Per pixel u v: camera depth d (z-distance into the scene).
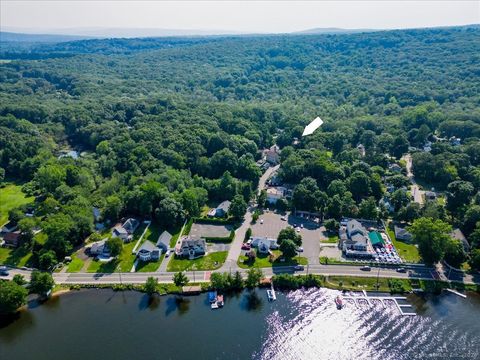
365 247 135.12
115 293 118.88
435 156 194.62
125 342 101.12
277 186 188.38
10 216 150.75
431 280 122.44
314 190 167.00
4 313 110.56
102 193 173.00
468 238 140.00
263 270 126.75
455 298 116.75
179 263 130.75
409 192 178.00
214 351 98.44
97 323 107.69
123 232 143.75
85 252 136.88
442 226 126.50
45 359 96.88
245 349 99.19
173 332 104.25
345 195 163.00
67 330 105.50
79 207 150.75
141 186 163.38
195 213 159.62
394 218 157.25
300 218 159.75
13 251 137.50
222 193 174.12
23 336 104.00
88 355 97.44
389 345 100.75
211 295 115.94
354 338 102.94
